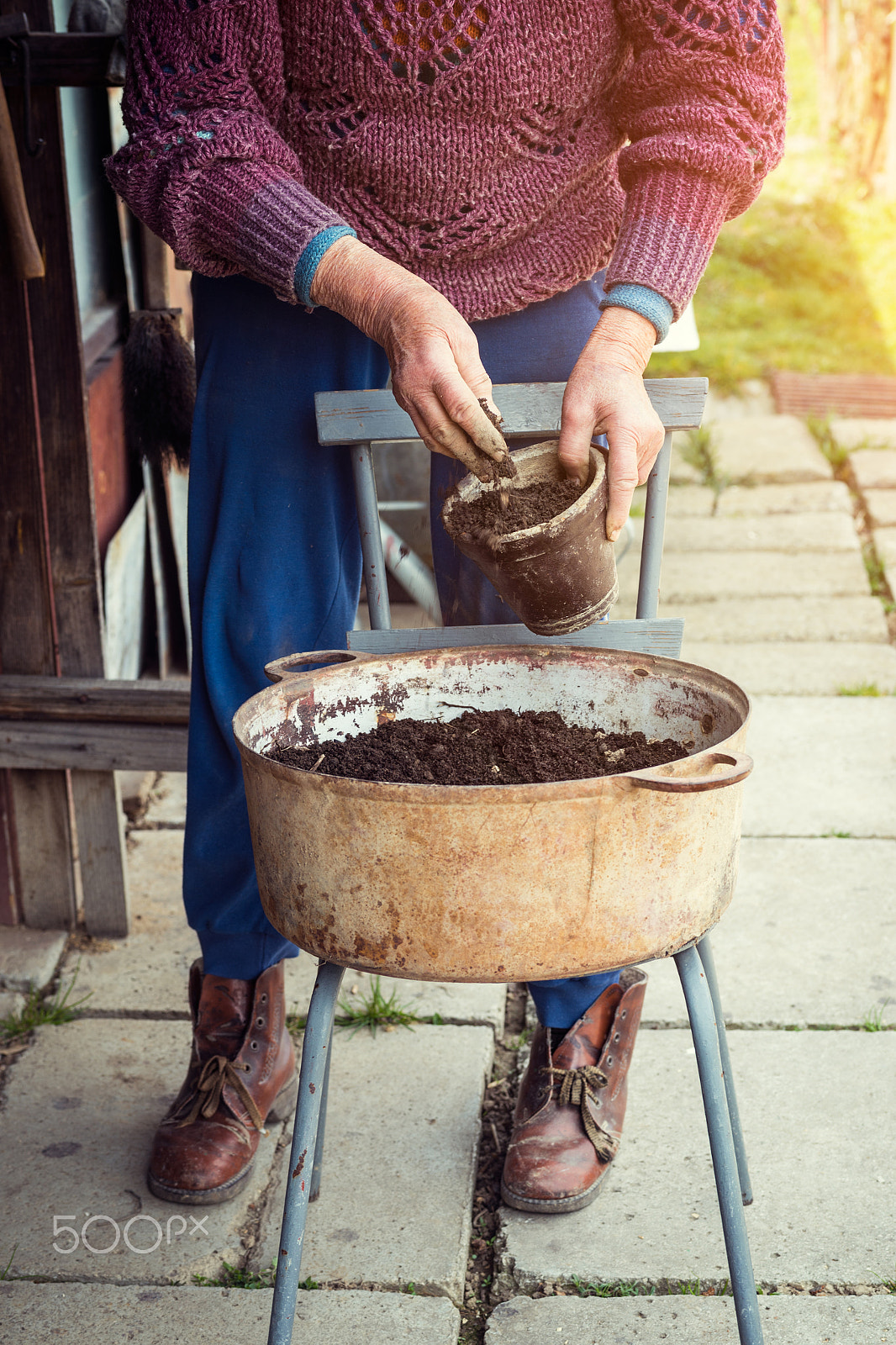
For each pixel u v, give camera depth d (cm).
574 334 156
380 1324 146
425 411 124
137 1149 176
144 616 307
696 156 136
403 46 136
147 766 218
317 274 130
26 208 196
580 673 146
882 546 415
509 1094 188
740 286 773
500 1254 156
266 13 137
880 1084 184
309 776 111
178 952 225
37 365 208
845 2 986
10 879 228
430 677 148
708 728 135
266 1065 172
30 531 216
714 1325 144
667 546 424
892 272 791
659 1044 196
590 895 112
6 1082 190
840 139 1031
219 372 157
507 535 123
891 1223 158
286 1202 127
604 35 141
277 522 160
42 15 197
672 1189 165
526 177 144
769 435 532
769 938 221
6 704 217
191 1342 144
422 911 112
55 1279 153
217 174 134
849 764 285
